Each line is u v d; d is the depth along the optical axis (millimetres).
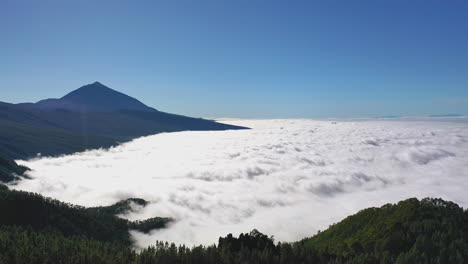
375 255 117000
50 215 186125
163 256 130250
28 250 129875
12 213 175375
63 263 124438
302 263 120500
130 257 134500
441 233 122625
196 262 125438
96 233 193750
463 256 106562
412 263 105250
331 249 141125
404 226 134375
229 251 128750
